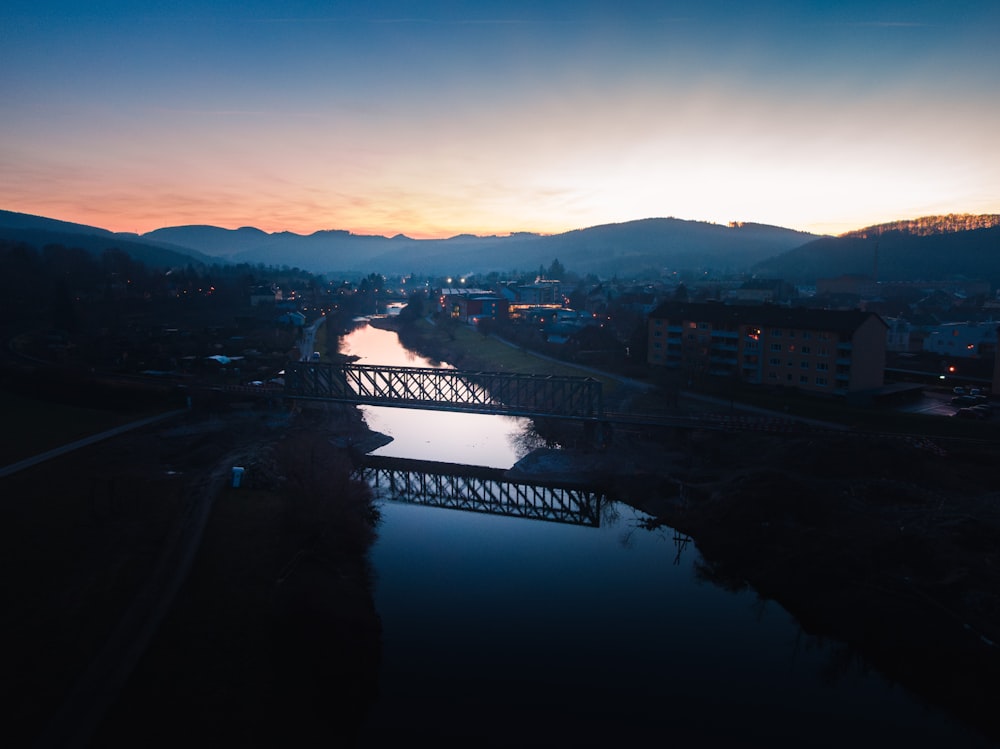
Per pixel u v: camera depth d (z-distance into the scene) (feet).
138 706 102.32
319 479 189.26
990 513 162.81
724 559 165.48
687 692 115.03
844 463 197.47
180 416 277.23
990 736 102.53
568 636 133.49
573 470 238.07
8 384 306.35
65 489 188.03
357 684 115.14
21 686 104.99
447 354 502.38
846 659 124.57
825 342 279.69
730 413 261.03
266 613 128.88
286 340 494.59
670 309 358.84
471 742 102.47
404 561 168.96
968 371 333.62
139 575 140.46
